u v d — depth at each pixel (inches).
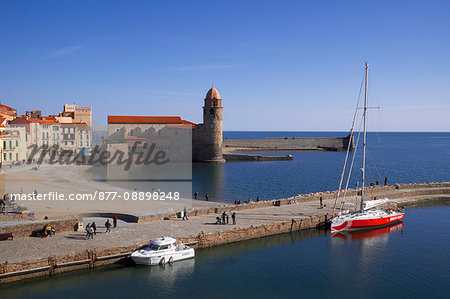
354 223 1583.4
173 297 999.0
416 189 2370.8
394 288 1087.6
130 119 5310.0
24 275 1025.5
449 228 1670.8
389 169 4475.9
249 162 5113.2
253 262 1247.5
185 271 1160.2
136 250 1184.8
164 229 1381.6
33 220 1416.1
